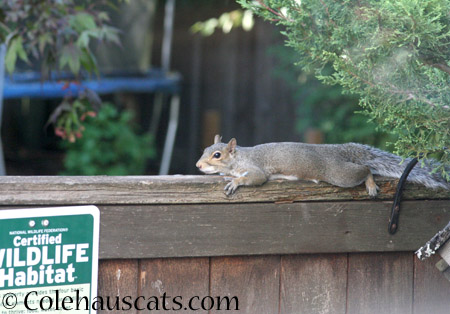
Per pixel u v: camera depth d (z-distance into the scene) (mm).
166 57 20719
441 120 4676
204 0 21766
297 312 5305
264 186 5152
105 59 17078
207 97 22641
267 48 19703
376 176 5520
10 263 4602
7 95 15336
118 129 16312
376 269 5426
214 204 5055
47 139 21219
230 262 5164
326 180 5312
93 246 4816
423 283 5508
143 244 4945
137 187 4910
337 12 4605
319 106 16953
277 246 5180
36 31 7465
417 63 4574
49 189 4766
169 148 18812
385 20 4234
